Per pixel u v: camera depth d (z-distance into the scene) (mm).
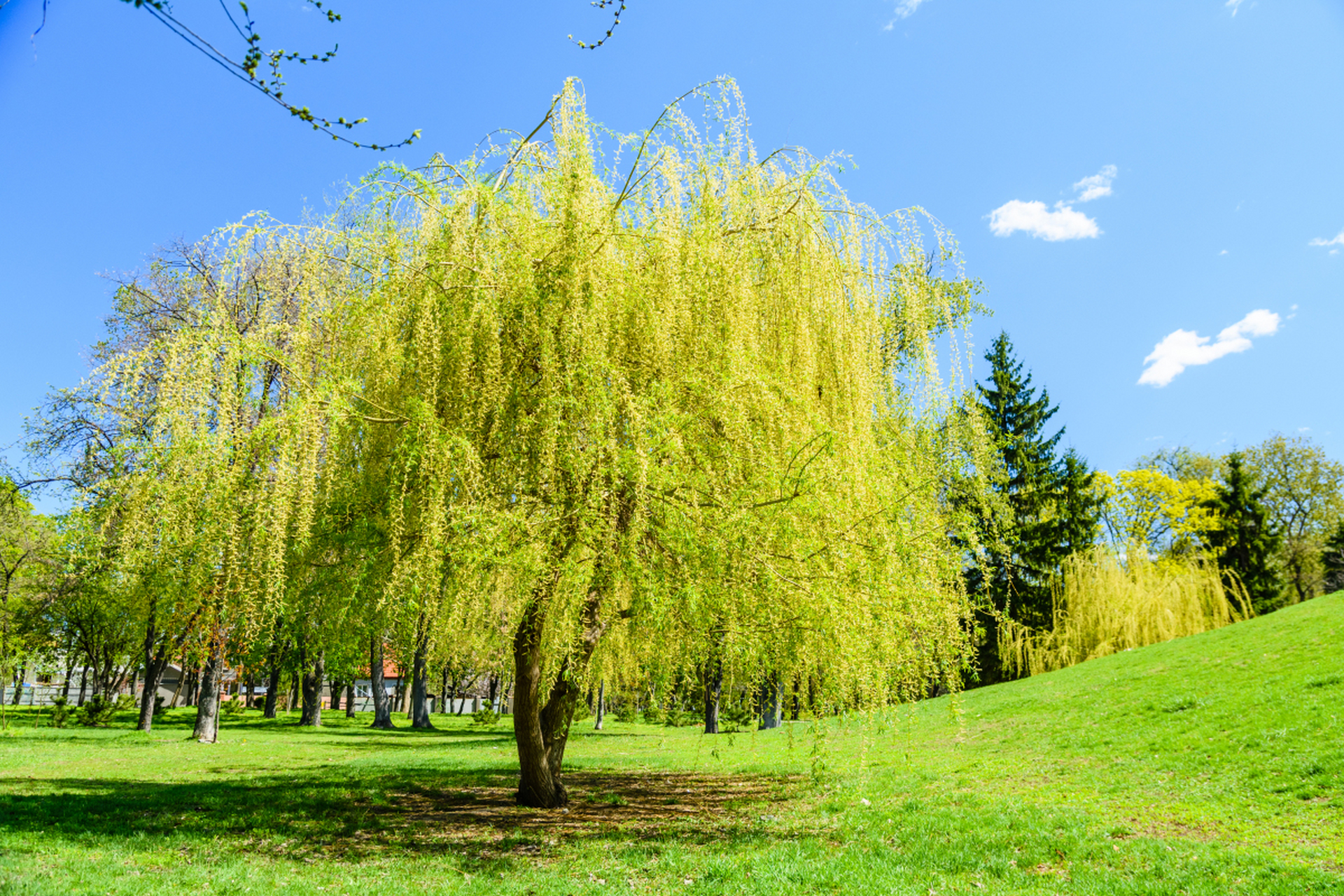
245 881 4902
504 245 6371
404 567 5652
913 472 6742
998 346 29812
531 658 7891
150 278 13227
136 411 5688
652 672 7352
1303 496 39000
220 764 12766
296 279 6512
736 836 6902
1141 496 34750
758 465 5969
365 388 6375
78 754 13906
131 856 5504
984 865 5816
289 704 42000
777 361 6684
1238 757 8977
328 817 7633
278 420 5598
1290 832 6508
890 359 7285
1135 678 15664
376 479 6445
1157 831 6809
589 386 5742
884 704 5855
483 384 5992
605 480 5820
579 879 5277
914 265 7160
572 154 6227
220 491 5477
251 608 5730
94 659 29719
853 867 5633
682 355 6340
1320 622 15172
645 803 9148
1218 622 22469
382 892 4812
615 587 5988
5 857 5207
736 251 6777
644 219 7090
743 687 6996
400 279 6137
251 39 3232
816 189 7211
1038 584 26516
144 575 5883
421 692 26078
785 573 5922
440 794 9453
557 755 8758
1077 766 10227
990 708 16969
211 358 5566
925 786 9812
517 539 5664
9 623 18906
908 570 6105
